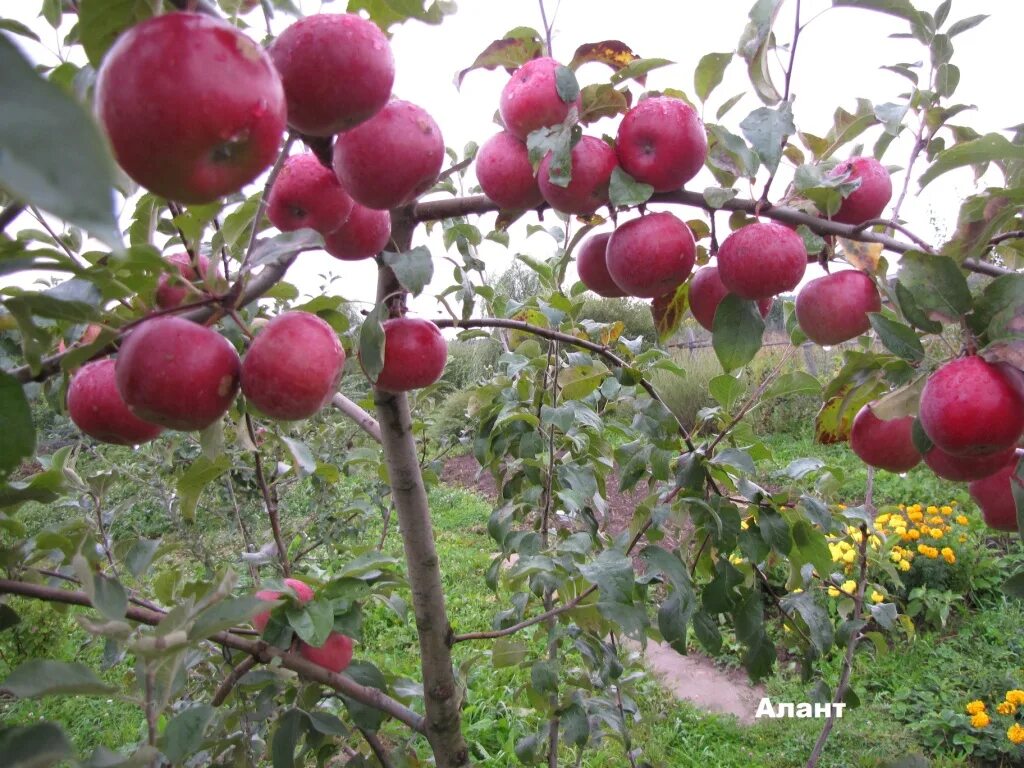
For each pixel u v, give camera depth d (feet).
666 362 6.80
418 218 4.49
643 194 3.94
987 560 16.98
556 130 3.80
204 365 3.18
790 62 3.91
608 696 7.67
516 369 7.47
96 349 3.04
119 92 2.10
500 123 4.74
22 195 0.95
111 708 13.44
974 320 3.65
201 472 5.07
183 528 8.41
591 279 4.94
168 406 3.16
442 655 5.17
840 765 11.76
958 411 3.48
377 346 3.90
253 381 3.37
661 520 5.80
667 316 5.26
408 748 6.56
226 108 2.14
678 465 6.17
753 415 31.65
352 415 6.36
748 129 3.91
